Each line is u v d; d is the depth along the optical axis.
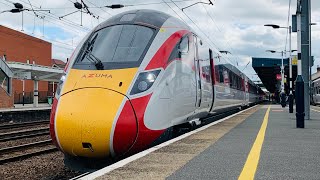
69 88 9.05
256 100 50.38
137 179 5.51
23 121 29.23
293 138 10.10
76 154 8.63
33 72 38.62
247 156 7.35
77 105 8.52
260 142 9.24
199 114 12.91
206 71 13.71
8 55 59.56
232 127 12.99
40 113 31.62
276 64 49.22
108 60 9.58
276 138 10.07
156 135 9.18
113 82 8.91
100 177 5.59
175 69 10.27
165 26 10.79
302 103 13.06
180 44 10.90
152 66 9.52
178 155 7.38
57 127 8.56
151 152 7.71
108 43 10.11
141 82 9.09
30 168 11.17
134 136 8.53
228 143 9.01
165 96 9.55
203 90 12.95
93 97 8.59
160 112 9.28
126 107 8.53
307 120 17.06
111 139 8.27
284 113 23.11
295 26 16.30
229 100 20.88
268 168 6.34
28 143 16.34
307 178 5.70
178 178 5.61
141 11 11.17
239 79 27.33
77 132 8.34
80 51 10.18
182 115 10.71
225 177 5.71
